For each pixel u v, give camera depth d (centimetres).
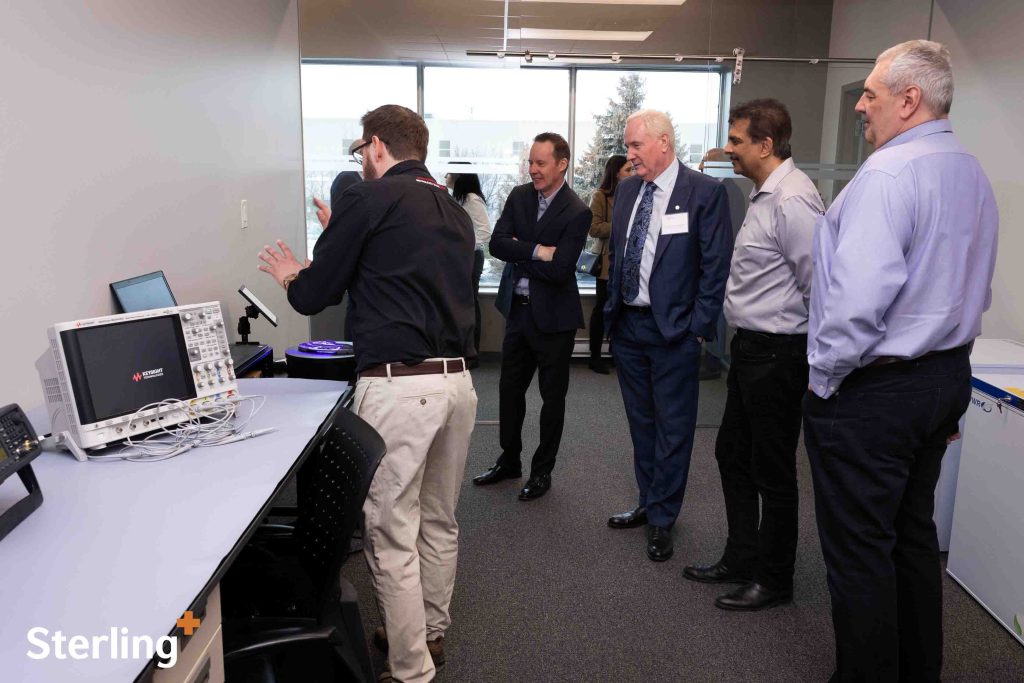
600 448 395
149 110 256
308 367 299
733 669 210
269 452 167
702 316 255
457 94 496
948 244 160
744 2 438
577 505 322
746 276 226
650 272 262
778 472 232
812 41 433
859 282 158
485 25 481
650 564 271
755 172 227
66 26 208
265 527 180
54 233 204
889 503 171
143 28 251
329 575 143
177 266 280
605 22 466
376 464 144
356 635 154
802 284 215
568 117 508
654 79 470
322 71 474
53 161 203
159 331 179
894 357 165
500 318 568
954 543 257
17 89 188
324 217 208
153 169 259
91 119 221
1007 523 226
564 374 319
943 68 164
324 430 187
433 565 202
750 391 228
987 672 207
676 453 270
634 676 207
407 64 485
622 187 279
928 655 183
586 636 226
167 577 113
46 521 132
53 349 162
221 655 128
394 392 181
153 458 163
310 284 187
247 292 297
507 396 334
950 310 161
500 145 508
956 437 183
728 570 256
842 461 173
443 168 507
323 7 465
